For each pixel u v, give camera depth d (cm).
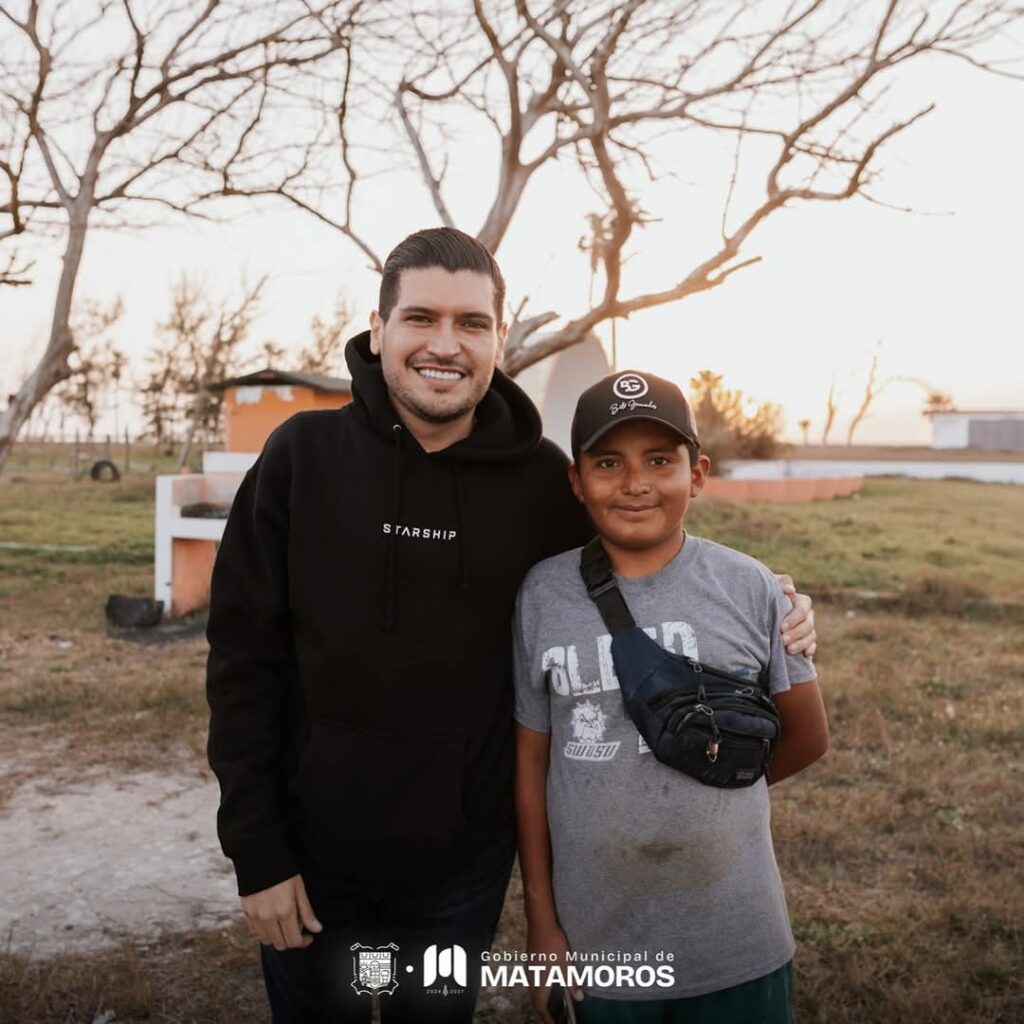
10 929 317
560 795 171
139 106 451
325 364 3095
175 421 3988
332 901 180
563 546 191
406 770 171
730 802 165
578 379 1375
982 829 405
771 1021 166
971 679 668
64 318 456
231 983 284
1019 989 283
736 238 420
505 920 328
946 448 5094
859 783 459
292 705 181
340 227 475
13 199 457
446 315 169
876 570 1198
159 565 851
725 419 2848
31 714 555
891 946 303
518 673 179
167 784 455
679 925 165
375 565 171
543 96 459
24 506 1886
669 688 161
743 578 175
